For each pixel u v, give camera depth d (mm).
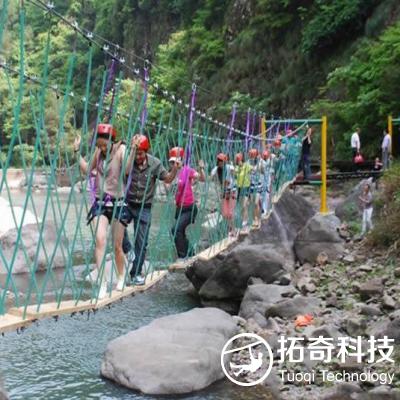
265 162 10492
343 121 19219
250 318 8734
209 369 6793
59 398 6535
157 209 17188
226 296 10133
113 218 5016
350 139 18328
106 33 43406
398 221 10617
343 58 21625
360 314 8266
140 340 7316
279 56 25672
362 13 21562
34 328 8875
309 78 23406
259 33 26844
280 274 10086
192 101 6629
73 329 8883
